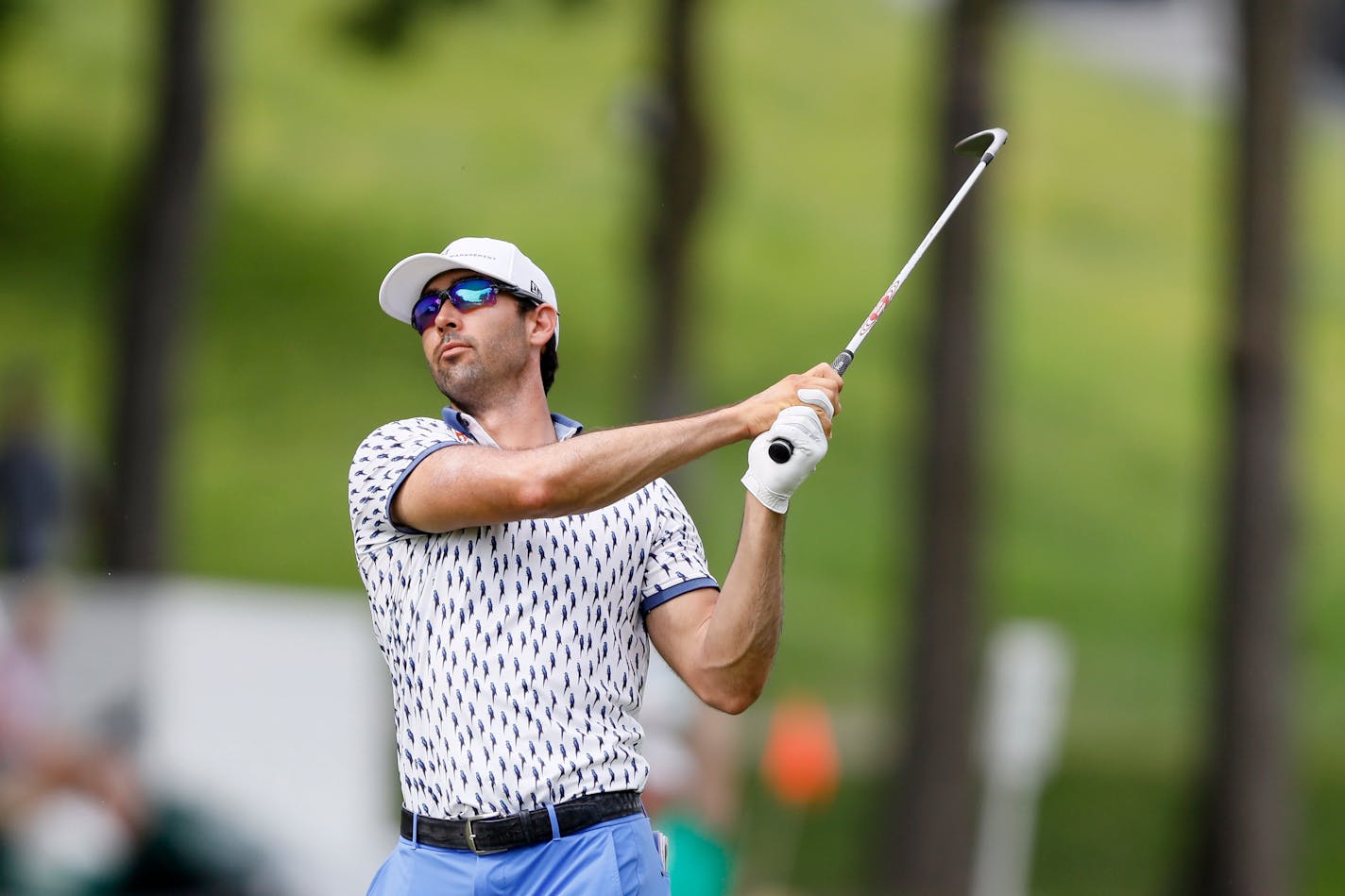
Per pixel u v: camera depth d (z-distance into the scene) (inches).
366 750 888.3
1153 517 3344.0
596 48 4559.5
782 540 449.7
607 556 448.1
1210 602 1867.6
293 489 2844.5
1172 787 2365.9
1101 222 4532.5
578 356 3366.1
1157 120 5113.2
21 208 3380.9
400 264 470.3
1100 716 2625.5
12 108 3686.0
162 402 1907.0
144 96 3663.9
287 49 4320.9
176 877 853.8
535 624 438.3
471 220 3818.9
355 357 3260.3
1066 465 3437.5
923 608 1851.6
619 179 4111.7
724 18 4968.0
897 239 4183.1
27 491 1763.0
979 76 1822.1
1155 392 3806.6
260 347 3206.2
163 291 1914.4
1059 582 3051.2
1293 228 1792.6
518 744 434.6
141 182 1926.7
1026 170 4685.0
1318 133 4963.1
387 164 3966.5
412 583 442.0
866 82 4840.1
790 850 1856.5
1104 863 2094.0
